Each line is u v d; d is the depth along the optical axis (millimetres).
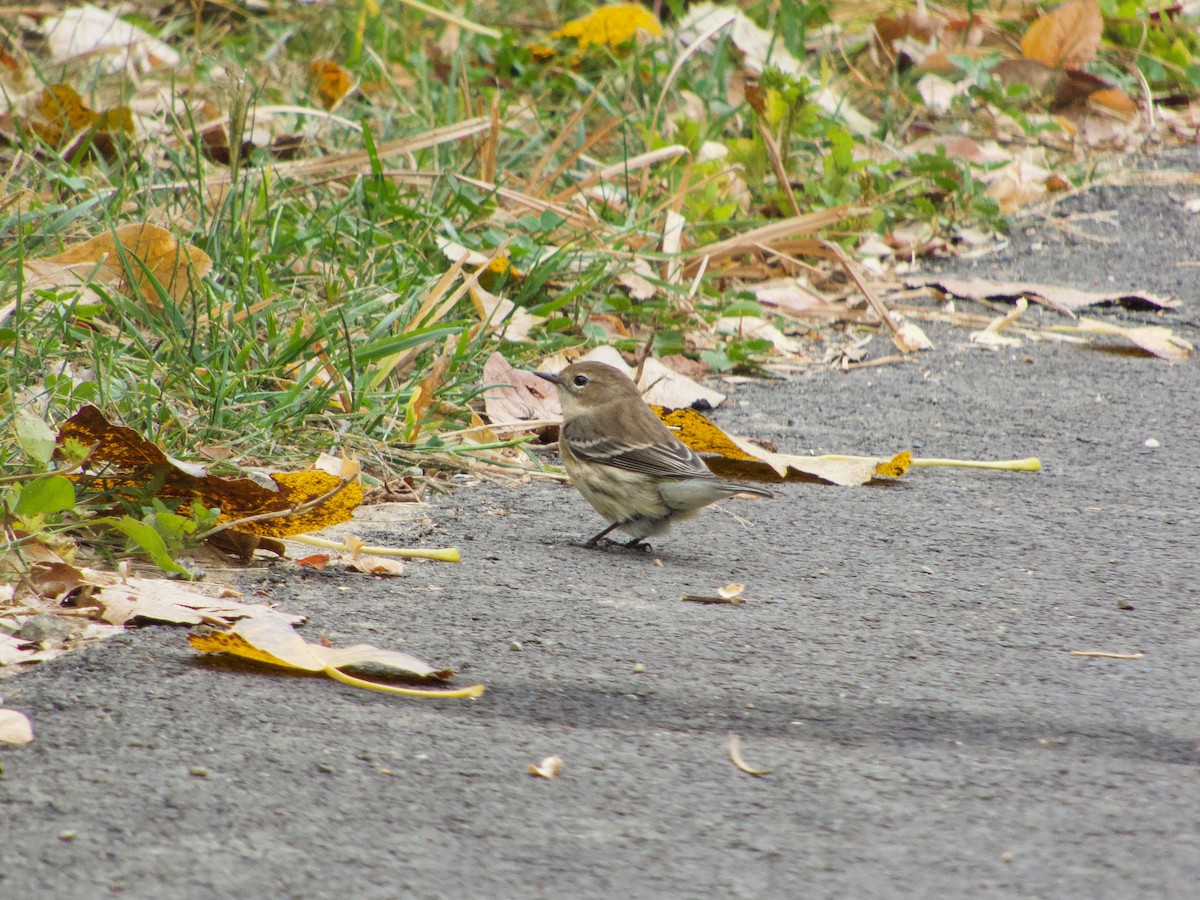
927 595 8531
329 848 5125
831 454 11469
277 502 8461
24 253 11656
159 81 18266
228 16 21703
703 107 19312
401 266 13234
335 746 5984
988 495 10789
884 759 6062
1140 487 10977
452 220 14695
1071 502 10602
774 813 5523
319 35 20969
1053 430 12508
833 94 21219
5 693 6359
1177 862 5148
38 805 5320
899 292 16938
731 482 9789
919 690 6922
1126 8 25703
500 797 5594
